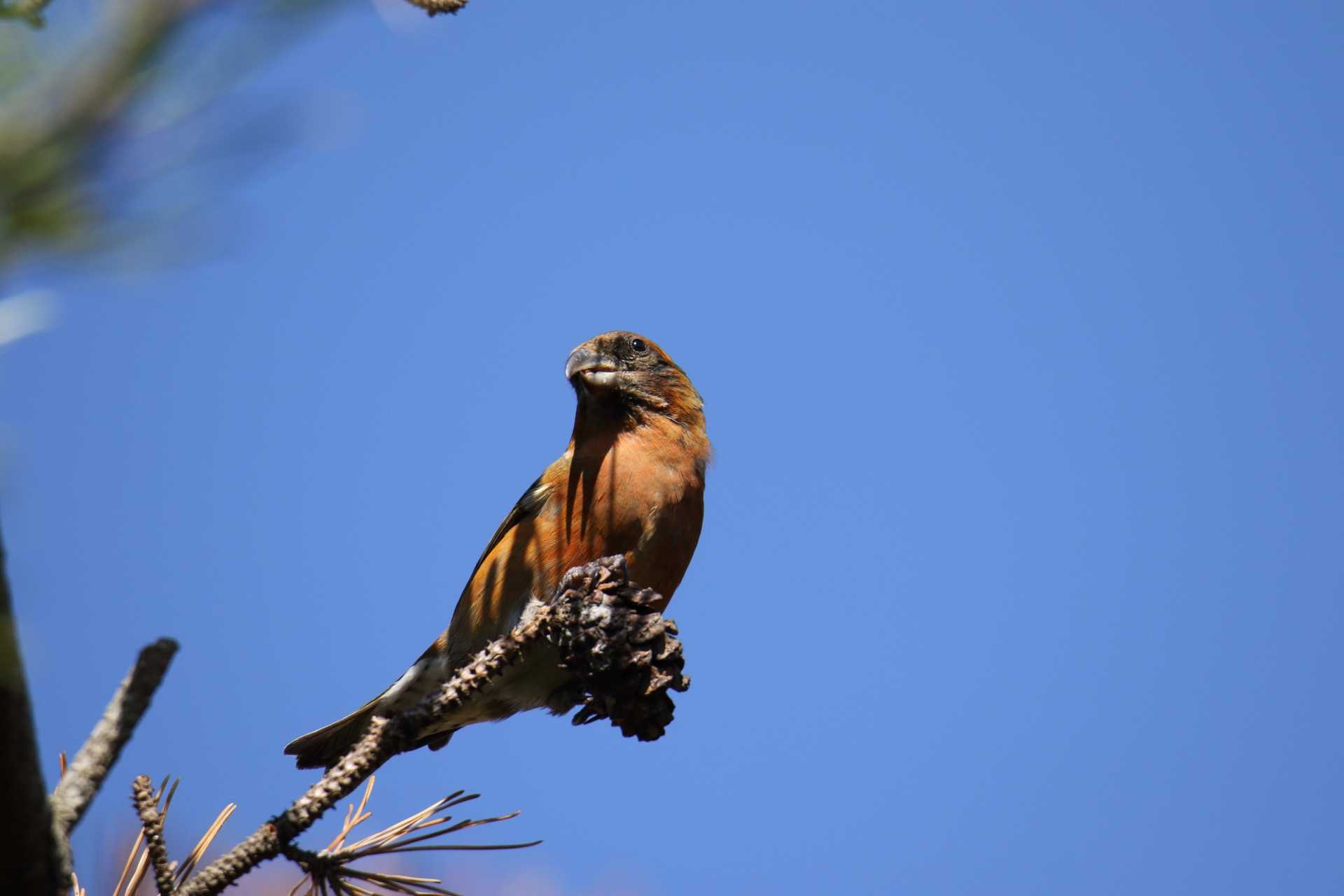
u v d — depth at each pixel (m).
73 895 5.95
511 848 6.29
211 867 5.88
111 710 5.38
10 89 2.36
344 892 6.16
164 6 2.29
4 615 3.31
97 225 2.30
